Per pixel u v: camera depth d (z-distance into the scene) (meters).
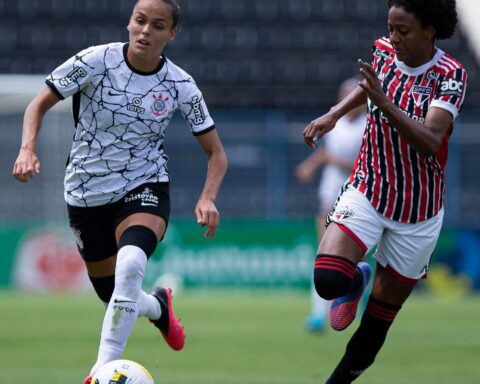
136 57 20.41
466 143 73.19
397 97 19.64
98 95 20.55
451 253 63.41
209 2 86.00
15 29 82.31
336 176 40.25
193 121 21.25
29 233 62.00
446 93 19.12
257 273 63.25
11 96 68.88
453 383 25.91
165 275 62.81
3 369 27.89
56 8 83.50
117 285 19.52
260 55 83.69
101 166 20.78
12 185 67.69
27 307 50.69
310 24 85.62
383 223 19.91
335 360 30.92
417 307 55.34
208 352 32.84
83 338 36.69
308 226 63.41
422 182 19.80
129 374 18.19
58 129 66.69
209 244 63.09
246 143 71.69
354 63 83.75
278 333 39.38
